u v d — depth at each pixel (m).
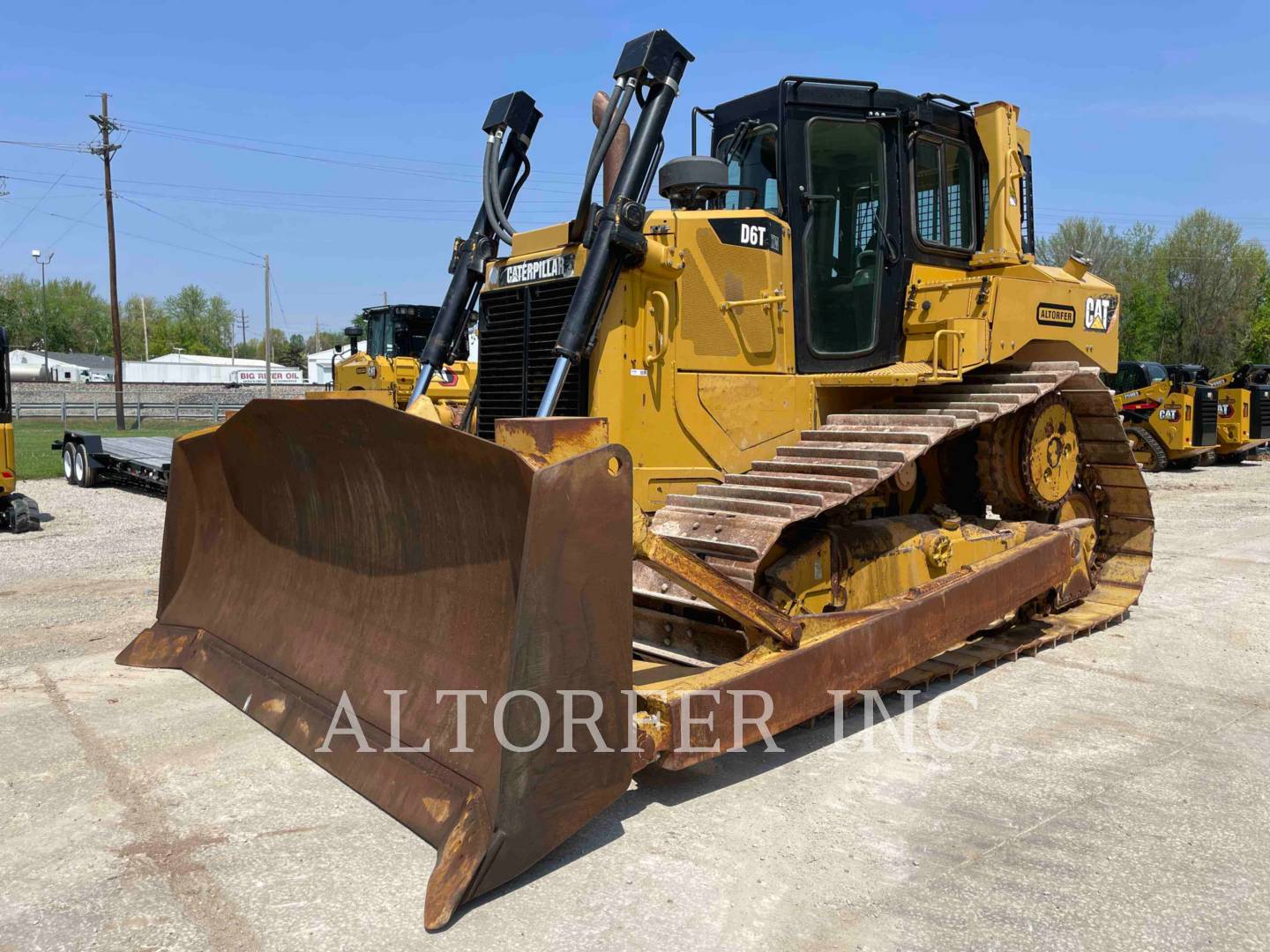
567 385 4.52
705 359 4.75
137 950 2.70
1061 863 3.21
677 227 4.62
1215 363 49.47
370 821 3.47
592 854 3.26
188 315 112.06
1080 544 5.98
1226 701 4.95
